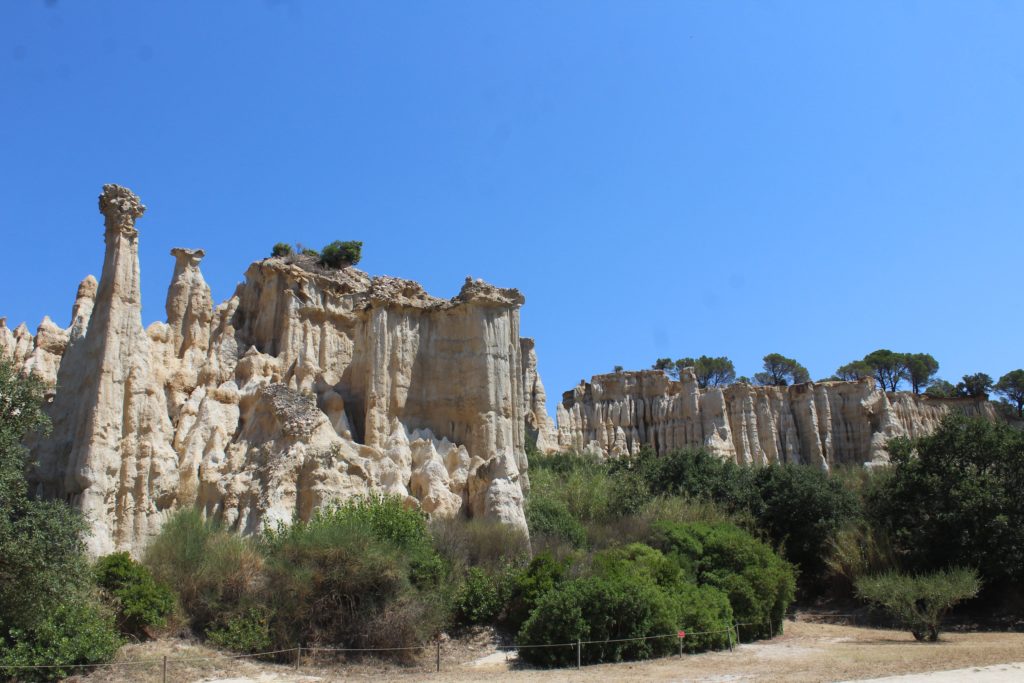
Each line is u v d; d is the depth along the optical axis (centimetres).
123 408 3562
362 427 4850
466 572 3609
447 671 2953
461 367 5034
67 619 2544
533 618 3178
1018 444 4797
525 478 4984
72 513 2698
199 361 4738
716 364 12838
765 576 4088
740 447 8894
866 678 2647
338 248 6488
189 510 3381
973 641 3866
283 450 4025
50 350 4444
